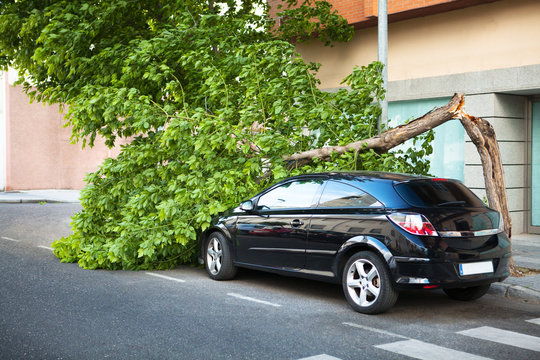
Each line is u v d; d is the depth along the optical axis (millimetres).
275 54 9469
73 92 11023
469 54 12609
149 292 7391
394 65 14055
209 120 8406
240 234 7926
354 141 9328
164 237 8398
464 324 6020
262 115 9328
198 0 12477
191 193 8398
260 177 9039
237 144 8867
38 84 12523
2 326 5699
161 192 8781
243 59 9555
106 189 9406
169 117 9000
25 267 9117
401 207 6125
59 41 10211
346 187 6770
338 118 9367
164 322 5918
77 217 9250
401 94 13844
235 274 8242
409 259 5934
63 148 30781
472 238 6117
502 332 5719
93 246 9102
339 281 6609
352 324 5941
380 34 9945
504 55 12016
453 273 5938
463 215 6148
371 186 6512
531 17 11578
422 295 7430
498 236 6359
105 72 10508
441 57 13125
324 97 9797
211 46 10492
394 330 5742
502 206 8352
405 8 12836
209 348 5074
